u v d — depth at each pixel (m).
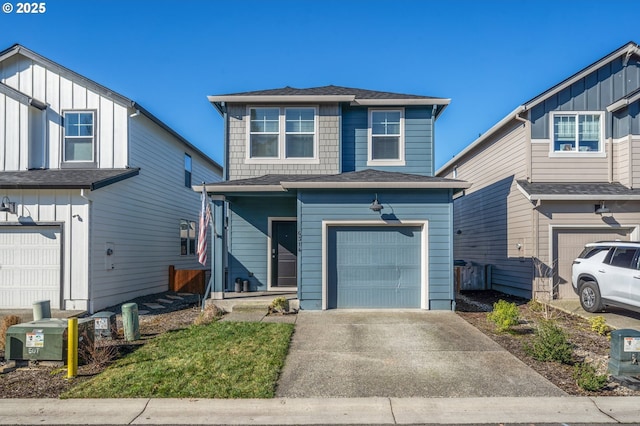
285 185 10.19
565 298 12.24
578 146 12.80
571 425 4.62
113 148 13.00
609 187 12.27
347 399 5.20
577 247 12.38
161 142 15.98
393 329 8.50
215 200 11.06
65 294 11.17
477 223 17.03
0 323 8.80
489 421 4.70
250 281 12.70
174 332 8.38
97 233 11.66
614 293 9.62
